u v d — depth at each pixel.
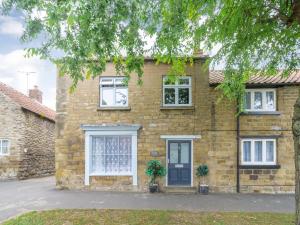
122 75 15.02
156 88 14.91
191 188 14.28
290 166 14.29
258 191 14.27
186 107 14.72
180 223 8.43
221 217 9.15
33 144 22.45
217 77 15.72
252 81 14.33
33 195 13.30
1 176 20.23
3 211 10.18
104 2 5.50
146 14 6.60
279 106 14.50
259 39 8.41
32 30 6.17
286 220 8.80
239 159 14.48
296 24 7.41
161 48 7.79
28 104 23.14
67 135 15.01
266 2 7.38
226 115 14.66
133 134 14.80
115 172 14.87
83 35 5.94
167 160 14.73
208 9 7.20
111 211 9.93
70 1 5.40
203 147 14.61
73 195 13.26
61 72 7.00
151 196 13.14
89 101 15.05
